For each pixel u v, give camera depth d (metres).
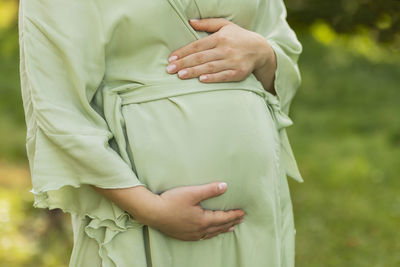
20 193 6.85
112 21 1.68
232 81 1.80
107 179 1.61
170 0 1.73
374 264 4.81
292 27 5.07
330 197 7.14
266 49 1.88
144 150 1.71
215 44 1.78
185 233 1.69
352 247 5.19
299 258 4.93
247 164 1.77
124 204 1.63
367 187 7.71
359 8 4.37
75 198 1.72
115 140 1.75
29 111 1.75
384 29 4.45
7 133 10.26
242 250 1.82
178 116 1.73
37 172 1.62
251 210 1.82
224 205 1.77
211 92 1.76
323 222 6.02
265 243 1.82
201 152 1.72
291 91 2.05
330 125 12.70
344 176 8.24
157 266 1.70
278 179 1.90
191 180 1.71
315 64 16.44
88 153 1.60
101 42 1.68
